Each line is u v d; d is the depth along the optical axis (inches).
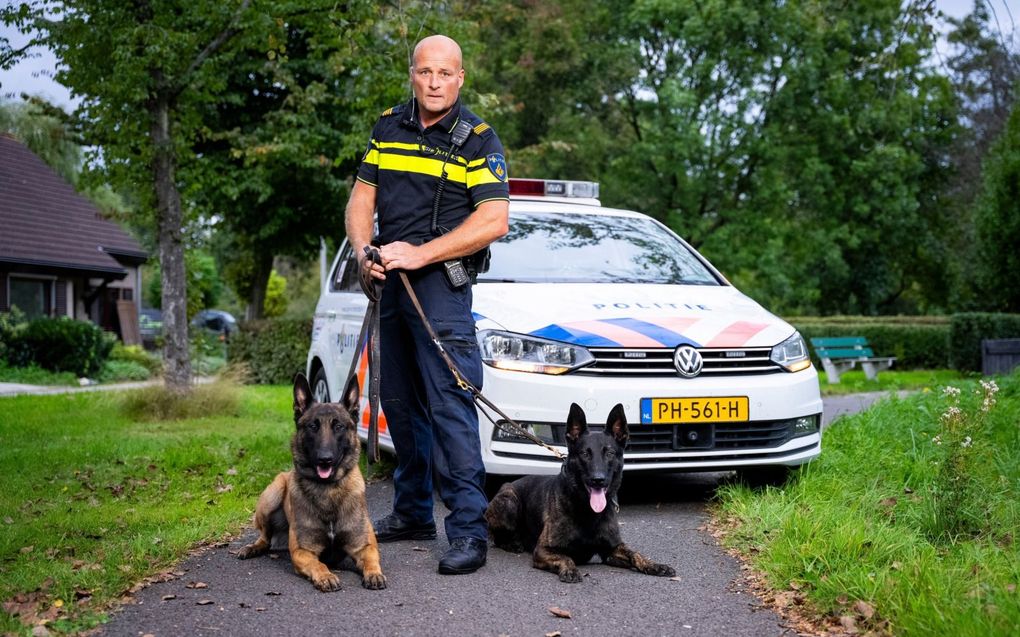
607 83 1091.9
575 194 306.7
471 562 175.8
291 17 464.1
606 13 1107.3
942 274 1416.1
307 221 943.7
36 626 141.3
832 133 1085.1
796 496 222.2
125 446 335.9
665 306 236.7
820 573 164.4
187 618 148.9
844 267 1244.5
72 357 833.5
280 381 704.4
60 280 1014.4
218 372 502.9
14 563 181.8
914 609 138.3
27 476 283.3
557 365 213.9
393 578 172.9
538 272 255.1
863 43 1029.2
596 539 177.3
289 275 1968.5
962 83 668.7
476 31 562.3
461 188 185.8
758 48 1042.1
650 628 145.2
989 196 812.6
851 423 317.1
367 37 481.4
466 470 180.2
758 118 1055.6
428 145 185.3
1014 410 315.3
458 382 179.6
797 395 228.8
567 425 179.5
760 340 230.8
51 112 464.4
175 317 459.2
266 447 337.7
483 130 187.0
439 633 142.2
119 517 225.1
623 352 216.2
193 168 485.4
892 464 253.3
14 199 1034.7
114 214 497.0
